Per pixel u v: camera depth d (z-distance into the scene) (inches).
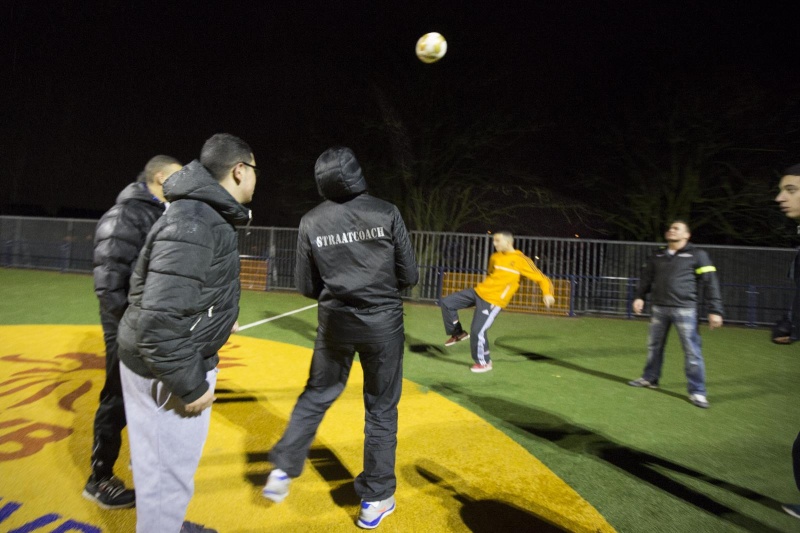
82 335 264.4
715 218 597.9
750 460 145.6
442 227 628.1
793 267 116.0
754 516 115.6
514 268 223.0
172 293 69.4
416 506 114.8
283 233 525.7
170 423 78.0
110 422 106.2
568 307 444.8
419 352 265.1
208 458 132.4
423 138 619.8
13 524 101.0
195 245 71.4
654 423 173.5
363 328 102.9
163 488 78.5
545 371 236.5
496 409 180.1
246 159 82.5
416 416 170.2
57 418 153.7
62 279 510.3
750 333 387.2
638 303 215.2
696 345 195.6
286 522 106.6
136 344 72.4
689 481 131.7
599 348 295.6
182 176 74.6
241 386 192.7
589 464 139.4
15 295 400.5
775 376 245.9
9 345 240.2
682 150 594.2
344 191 101.4
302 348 258.8
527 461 139.5
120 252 103.1
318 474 126.8
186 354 71.7
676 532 108.4
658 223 609.0
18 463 125.3
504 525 108.5
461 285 476.7
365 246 101.1
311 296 115.6
